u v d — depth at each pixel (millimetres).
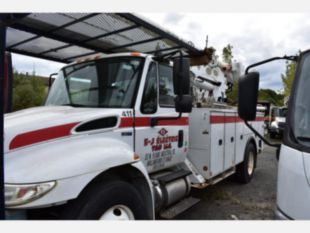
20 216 1975
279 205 1875
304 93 1959
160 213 3381
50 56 4379
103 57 3223
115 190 2299
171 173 3666
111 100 2934
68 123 2332
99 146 2428
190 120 4336
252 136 6406
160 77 3363
